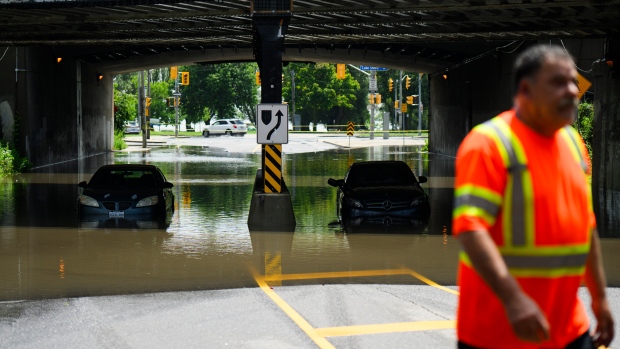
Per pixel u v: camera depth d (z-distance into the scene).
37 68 34.28
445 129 46.12
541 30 21.56
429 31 22.70
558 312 3.58
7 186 25.80
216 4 19.56
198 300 9.55
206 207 20.48
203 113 111.62
